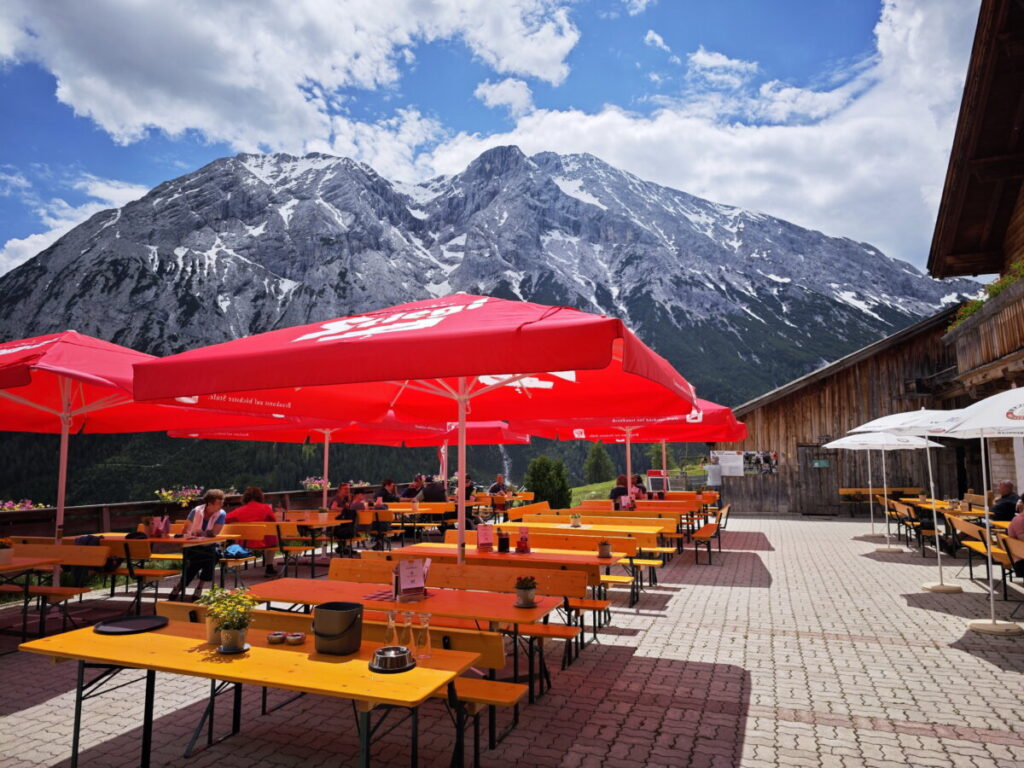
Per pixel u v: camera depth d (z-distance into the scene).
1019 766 4.05
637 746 4.39
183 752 4.33
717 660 6.40
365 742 3.00
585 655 6.60
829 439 25.83
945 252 18.58
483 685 4.09
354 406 7.55
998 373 13.92
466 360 3.77
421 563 5.23
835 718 4.87
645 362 4.08
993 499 13.93
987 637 7.18
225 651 3.62
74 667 6.31
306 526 12.07
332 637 3.61
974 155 15.57
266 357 4.32
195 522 9.31
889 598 9.40
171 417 8.99
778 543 16.19
